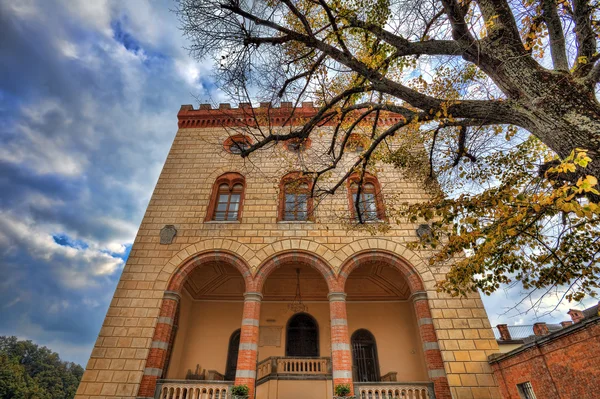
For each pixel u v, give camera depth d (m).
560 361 9.70
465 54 7.34
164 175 18.64
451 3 7.09
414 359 18.14
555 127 5.80
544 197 6.24
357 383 13.08
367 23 8.65
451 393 12.31
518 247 8.60
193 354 18.34
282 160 18.92
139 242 16.09
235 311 19.72
